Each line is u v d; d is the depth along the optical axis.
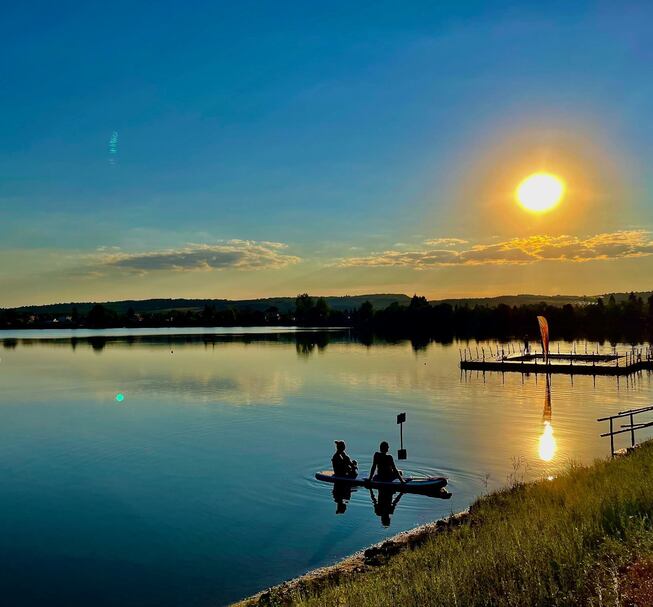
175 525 23.66
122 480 29.94
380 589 13.33
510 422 43.97
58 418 48.25
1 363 101.94
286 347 139.62
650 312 188.50
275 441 38.38
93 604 17.34
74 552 21.20
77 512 25.31
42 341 177.88
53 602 17.52
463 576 12.52
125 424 45.25
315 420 45.75
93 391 64.50
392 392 61.62
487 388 64.56
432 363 95.06
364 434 40.19
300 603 14.21
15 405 55.47
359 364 93.94
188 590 18.11
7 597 17.78
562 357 98.62
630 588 10.87
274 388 65.12
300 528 23.08
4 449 37.16
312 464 32.38
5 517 24.80
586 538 13.77
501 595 11.49
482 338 174.75
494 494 24.03
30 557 20.84
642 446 28.61
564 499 19.48
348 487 28.19
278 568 19.52
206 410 51.09
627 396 57.62
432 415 47.47
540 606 10.61
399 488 27.45
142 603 17.27
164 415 48.97
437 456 33.34
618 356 92.19
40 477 30.69
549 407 51.16
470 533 18.12
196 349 134.25
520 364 81.81
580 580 11.12
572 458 32.44
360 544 21.33
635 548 12.60
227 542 21.84
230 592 17.97
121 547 21.52
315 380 72.56
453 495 26.48
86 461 33.94
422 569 14.63
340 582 16.20
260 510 25.19
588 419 45.03
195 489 28.27
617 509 15.44
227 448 36.56
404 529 22.50
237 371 84.12
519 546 13.52
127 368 90.56
